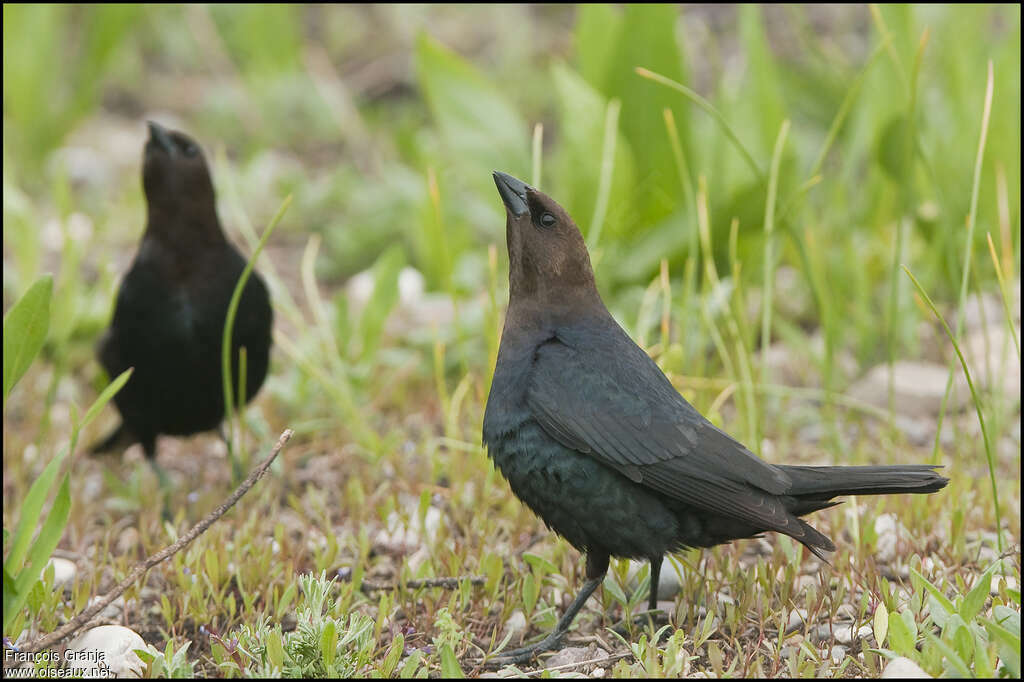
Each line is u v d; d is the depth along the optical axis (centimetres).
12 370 689
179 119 1909
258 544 848
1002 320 1167
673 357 985
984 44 1377
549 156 1664
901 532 821
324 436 1066
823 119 1538
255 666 680
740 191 1161
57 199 1205
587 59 1309
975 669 621
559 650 728
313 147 1789
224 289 945
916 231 1277
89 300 1223
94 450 1014
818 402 1110
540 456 720
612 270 1212
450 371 1156
